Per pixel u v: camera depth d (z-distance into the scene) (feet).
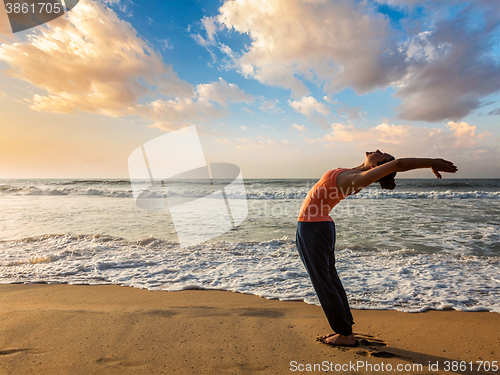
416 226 27.17
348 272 13.64
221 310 9.02
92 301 9.89
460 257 16.63
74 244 19.47
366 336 7.25
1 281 12.32
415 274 13.33
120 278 12.81
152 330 7.39
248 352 6.34
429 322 8.25
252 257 16.55
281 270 14.08
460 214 34.99
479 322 8.25
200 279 12.67
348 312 6.69
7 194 66.44
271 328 7.66
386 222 29.35
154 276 13.17
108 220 30.12
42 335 6.93
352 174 5.61
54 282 12.26
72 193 68.49
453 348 6.63
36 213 35.01
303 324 7.95
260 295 10.69
